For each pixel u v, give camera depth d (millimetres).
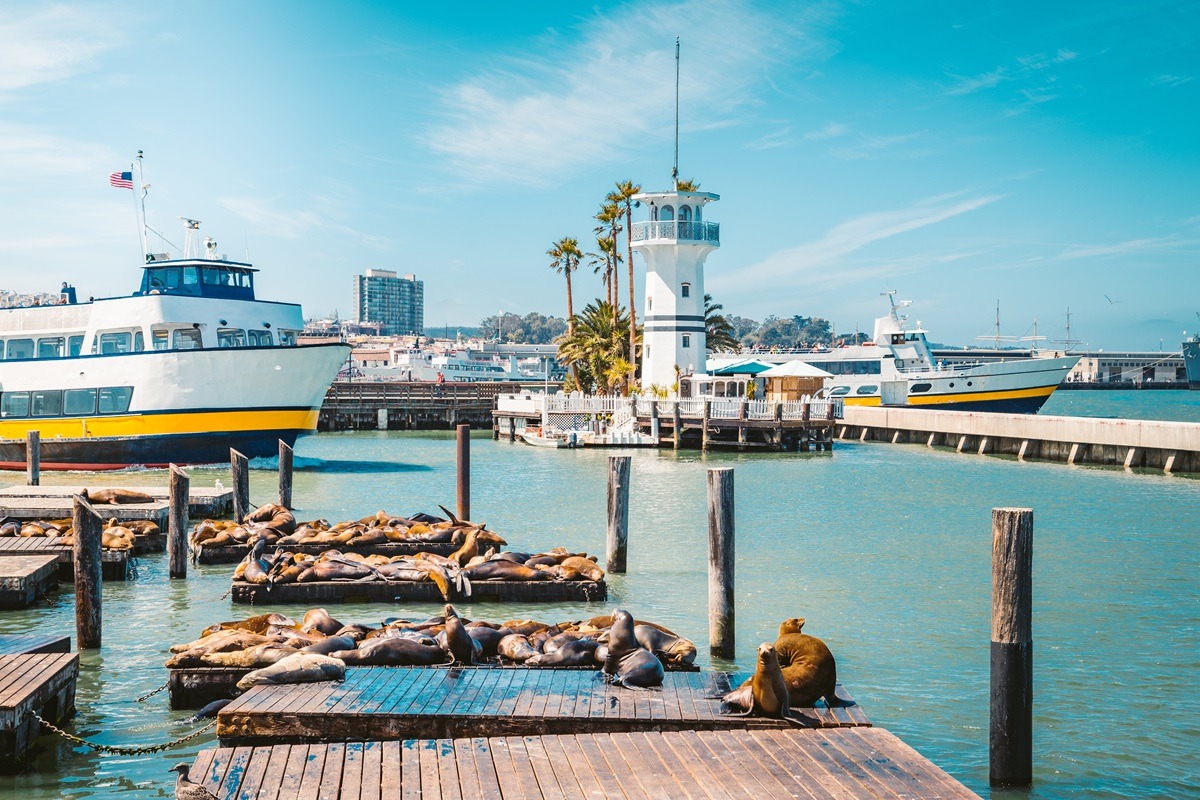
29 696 10898
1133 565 21859
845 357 69875
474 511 29438
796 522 27734
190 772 9266
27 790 10344
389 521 22672
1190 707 13070
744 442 51000
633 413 53250
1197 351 161750
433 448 53812
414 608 17750
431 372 135875
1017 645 10305
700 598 18609
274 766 9414
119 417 38344
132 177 41656
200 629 16391
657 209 57906
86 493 24312
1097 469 42625
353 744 9945
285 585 18031
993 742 10469
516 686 11570
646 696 11211
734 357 74750
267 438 39500
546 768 9312
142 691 13266
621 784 8953
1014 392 66875
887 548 23734
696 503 31375
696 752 9688
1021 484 36906
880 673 14242
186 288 40781
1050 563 22078
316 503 31016
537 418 56594
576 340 67188
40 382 39188
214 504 27266
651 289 58438
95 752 11242
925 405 66938
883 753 9656
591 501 31625
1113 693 13578
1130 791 10609
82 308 39688
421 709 10680
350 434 67000
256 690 11320
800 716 10617
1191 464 40906
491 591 18219
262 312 41375
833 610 17750
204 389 38219
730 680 11859
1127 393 193375
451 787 8914
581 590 18266
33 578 18344
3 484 34531
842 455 49375
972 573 20906
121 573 20047
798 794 8727
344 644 12836
